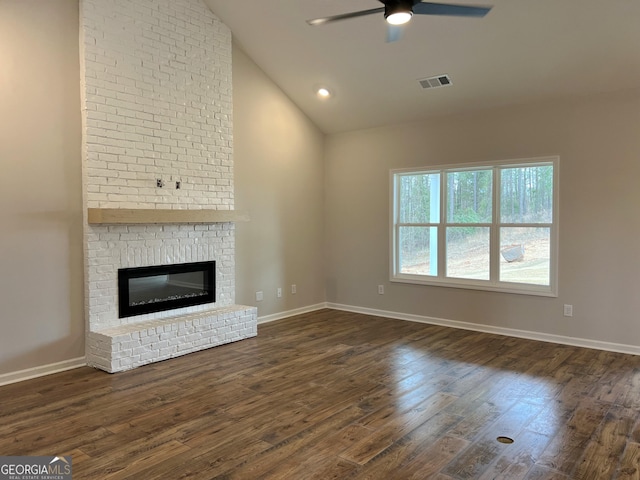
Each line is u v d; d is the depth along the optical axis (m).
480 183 5.42
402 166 5.98
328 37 4.84
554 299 4.88
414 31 4.39
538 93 4.77
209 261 5.12
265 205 5.91
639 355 4.39
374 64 5.03
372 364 4.22
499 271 5.31
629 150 4.39
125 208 4.33
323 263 6.80
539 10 3.85
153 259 4.61
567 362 4.23
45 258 3.95
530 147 4.96
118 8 4.25
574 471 2.44
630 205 4.41
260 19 4.92
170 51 4.66
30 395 3.51
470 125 5.38
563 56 4.25
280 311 6.17
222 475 2.42
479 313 5.43
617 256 4.50
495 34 4.21
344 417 3.10
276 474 2.42
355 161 6.44
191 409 3.25
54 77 3.96
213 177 5.09
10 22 3.71
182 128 4.78
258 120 5.77
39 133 3.89
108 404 3.34
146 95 4.48
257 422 3.04
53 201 3.99
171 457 2.60
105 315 4.25
